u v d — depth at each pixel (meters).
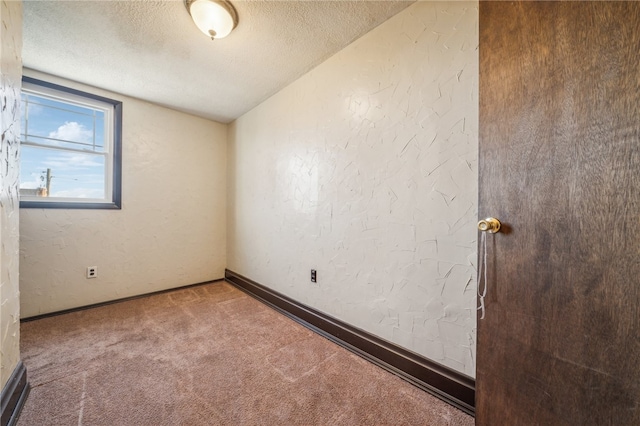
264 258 2.57
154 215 2.70
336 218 1.80
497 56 0.88
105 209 2.39
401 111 1.41
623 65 0.63
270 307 2.36
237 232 3.04
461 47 1.18
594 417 0.68
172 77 2.12
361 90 1.62
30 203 2.03
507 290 0.86
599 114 0.67
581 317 0.70
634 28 0.61
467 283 1.17
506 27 0.85
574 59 0.71
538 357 0.79
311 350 1.63
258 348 1.64
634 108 0.62
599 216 0.67
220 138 3.21
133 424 1.04
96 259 2.35
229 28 1.46
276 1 1.33
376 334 1.53
